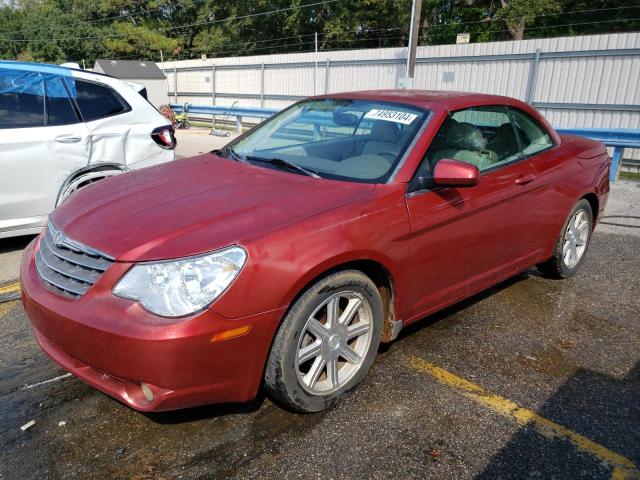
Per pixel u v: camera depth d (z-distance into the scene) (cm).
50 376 321
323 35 3250
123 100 560
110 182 345
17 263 516
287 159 355
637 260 555
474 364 340
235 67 2212
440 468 248
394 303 312
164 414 284
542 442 268
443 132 345
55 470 244
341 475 243
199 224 257
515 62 1320
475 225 351
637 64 1138
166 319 229
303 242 257
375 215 288
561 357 353
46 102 510
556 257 464
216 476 241
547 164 421
